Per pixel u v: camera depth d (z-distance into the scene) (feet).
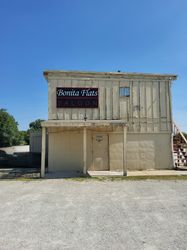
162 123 50.78
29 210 20.42
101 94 49.65
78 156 48.37
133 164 49.34
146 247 13.28
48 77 48.52
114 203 22.53
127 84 50.49
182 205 21.74
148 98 50.83
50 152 47.93
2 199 24.30
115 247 13.30
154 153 49.98
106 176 40.50
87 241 14.12
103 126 42.22
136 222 17.34
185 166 51.88
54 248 13.25
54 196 25.57
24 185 32.30
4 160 63.67
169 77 51.62
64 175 42.01
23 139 150.30
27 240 14.35
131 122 49.88
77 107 48.70
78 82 49.19
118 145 49.42
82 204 22.26
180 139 53.16
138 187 30.32
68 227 16.43
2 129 114.01
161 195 25.71
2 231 15.81
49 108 48.03
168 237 14.64
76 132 48.78
